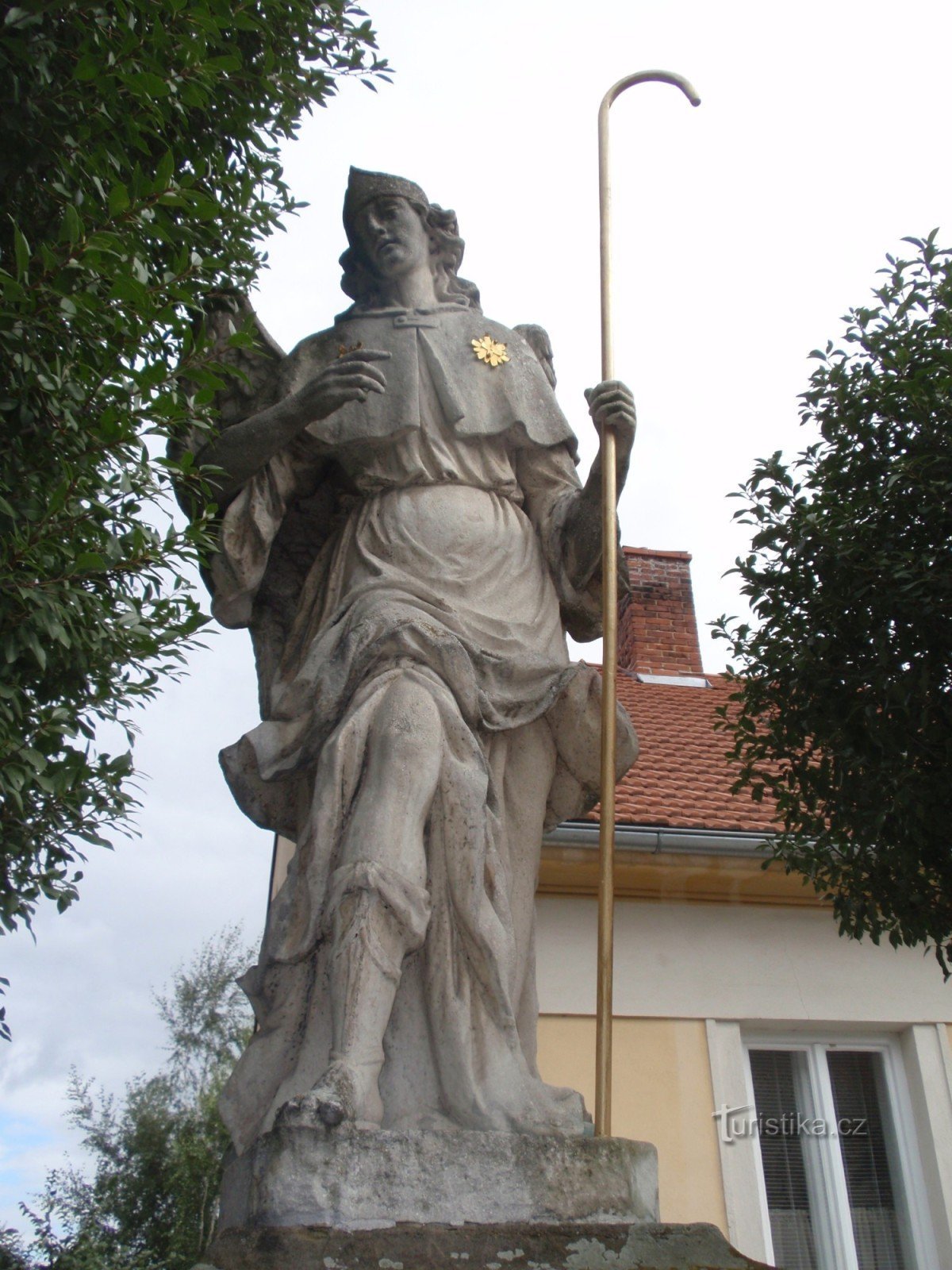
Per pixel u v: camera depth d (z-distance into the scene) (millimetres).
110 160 3484
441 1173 2615
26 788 3303
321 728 3414
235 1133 3004
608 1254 2484
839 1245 8359
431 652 3428
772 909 9203
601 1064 3041
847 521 5688
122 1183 16391
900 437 5840
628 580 3922
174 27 3461
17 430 3318
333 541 4027
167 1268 15156
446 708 3342
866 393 5812
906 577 5438
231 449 3777
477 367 4121
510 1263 2441
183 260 3316
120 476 3287
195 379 3307
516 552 3898
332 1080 2725
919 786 5484
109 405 3266
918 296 6074
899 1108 8812
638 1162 2777
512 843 3562
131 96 3605
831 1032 9008
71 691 3471
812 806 6227
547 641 3781
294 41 4863
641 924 8969
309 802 3506
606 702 3459
